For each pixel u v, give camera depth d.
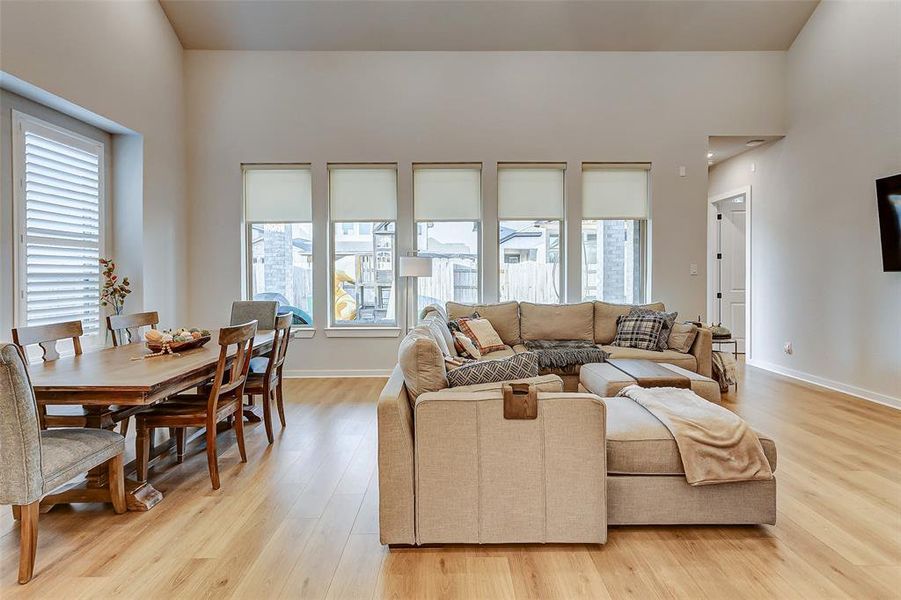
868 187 4.53
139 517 2.35
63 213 4.14
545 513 2.03
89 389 2.15
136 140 4.79
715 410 2.35
